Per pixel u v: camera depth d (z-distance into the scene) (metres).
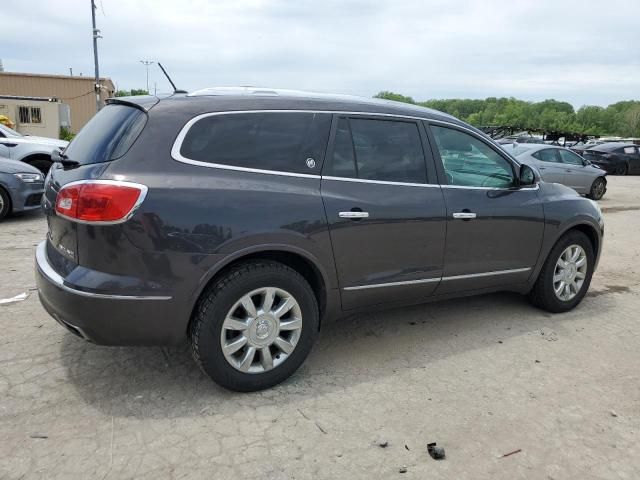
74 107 31.75
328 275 3.55
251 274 3.22
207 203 3.08
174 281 3.03
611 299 5.62
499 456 2.88
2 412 3.08
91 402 3.22
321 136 3.57
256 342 3.33
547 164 13.98
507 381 3.70
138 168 3.01
